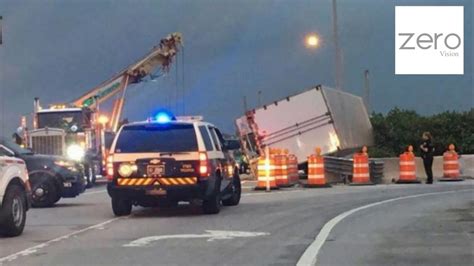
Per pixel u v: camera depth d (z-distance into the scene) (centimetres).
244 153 2973
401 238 1161
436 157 3112
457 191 2150
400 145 4025
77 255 1048
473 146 3975
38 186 1850
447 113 4119
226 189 1681
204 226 1358
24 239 1224
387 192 2142
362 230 1265
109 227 1377
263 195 2114
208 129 1625
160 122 1542
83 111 3152
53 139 3044
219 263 964
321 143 2862
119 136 1554
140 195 1517
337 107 2953
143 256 1027
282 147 2884
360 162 2616
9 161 1256
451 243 1098
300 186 2520
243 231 1276
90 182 3025
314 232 1249
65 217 1576
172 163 1513
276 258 994
